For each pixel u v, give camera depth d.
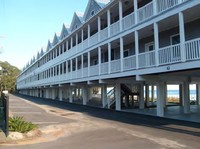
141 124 17.58
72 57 38.06
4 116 14.62
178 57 17.00
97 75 28.62
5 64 110.56
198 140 11.75
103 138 12.68
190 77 23.84
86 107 33.69
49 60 56.75
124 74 23.20
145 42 25.20
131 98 35.19
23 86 100.31
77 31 36.50
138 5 26.42
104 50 31.64
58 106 36.00
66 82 39.72
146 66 20.17
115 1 25.11
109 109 29.84
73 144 11.42
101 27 33.91
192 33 19.75
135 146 10.70
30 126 14.26
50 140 12.50
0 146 11.13
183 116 21.77
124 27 23.78
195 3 15.95
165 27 21.36
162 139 12.06
